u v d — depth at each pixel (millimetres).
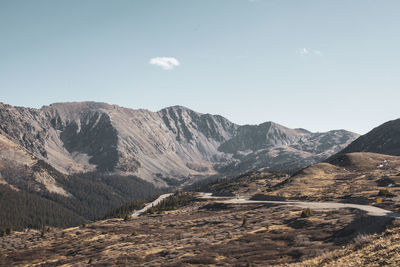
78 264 63312
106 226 133375
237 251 49469
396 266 18500
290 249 44094
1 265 84500
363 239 27188
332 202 110250
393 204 77625
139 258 57969
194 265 44094
